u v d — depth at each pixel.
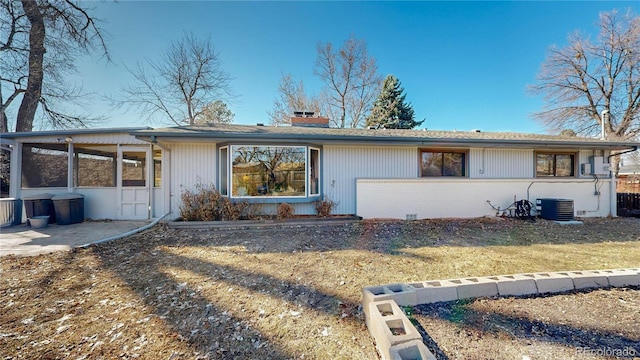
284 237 5.78
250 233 6.17
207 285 3.33
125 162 7.78
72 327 2.46
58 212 6.77
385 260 4.21
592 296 2.81
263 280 3.47
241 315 2.63
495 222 7.50
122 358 2.04
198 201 7.20
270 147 7.63
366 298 2.50
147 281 3.47
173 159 7.61
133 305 2.85
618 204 9.87
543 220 7.81
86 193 7.55
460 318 2.39
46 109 11.96
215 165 7.75
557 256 4.40
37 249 4.75
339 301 2.88
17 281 3.47
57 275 3.67
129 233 5.92
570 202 7.71
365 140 7.68
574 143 8.81
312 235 5.97
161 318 2.60
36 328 2.44
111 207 7.64
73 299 3.00
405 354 1.66
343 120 23.19
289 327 2.42
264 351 2.09
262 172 7.57
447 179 8.06
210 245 5.15
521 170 9.52
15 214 6.96
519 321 2.35
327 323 2.47
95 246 5.00
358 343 2.17
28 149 7.29
